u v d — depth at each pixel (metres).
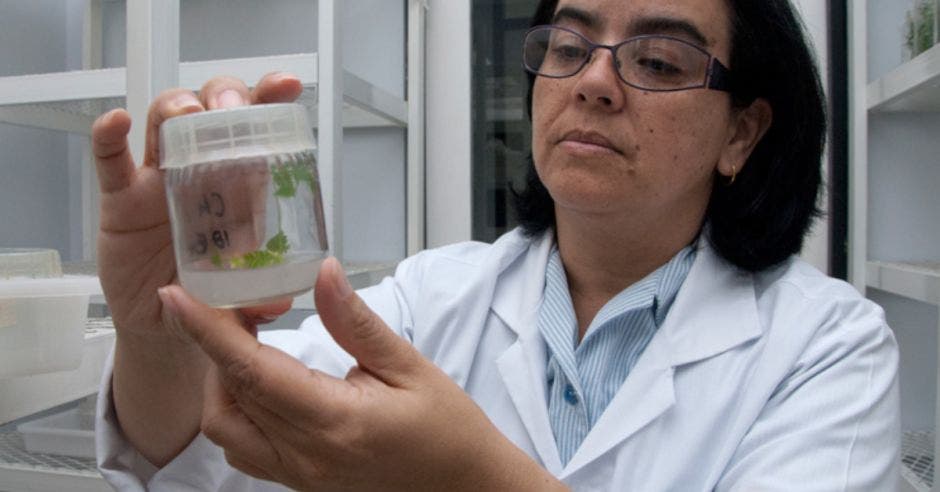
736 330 0.71
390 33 1.62
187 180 0.40
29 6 1.46
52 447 1.07
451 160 1.64
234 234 0.39
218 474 0.63
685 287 0.75
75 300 0.62
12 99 1.14
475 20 1.63
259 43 1.57
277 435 0.42
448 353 0.79
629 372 0.74
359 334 0.41
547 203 0.88
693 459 0.65
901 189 1.40
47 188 1.51
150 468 0.63
